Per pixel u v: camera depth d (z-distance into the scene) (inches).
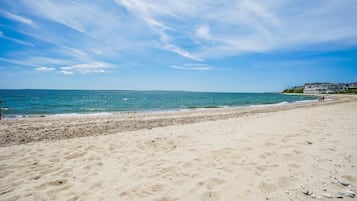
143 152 190.5
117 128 342.3
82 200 106.9
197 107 1095.0
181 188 116.8
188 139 238.2
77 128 340.8
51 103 1283.2
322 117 395.5
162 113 659.4
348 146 188.4
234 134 253.1
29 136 273.3
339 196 103.0
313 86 5226.4
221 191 111.9
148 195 110.0
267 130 268.1
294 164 148.1
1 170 148.7
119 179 132.0
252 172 136.2
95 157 177.6
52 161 168.4
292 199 101.7
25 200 107.6
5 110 814.5
